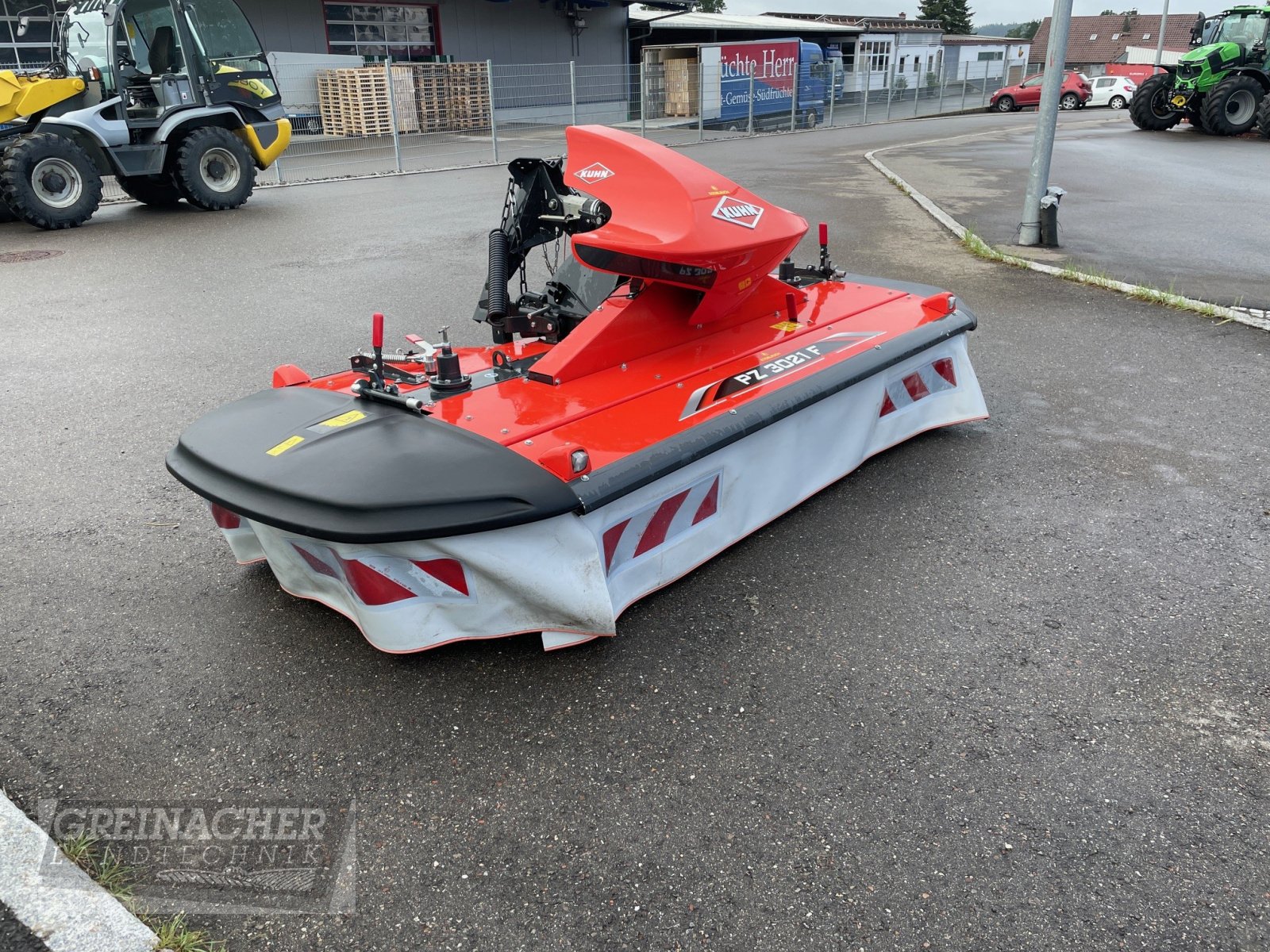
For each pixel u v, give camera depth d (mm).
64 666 2949
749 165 16422
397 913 2092
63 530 3826
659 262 3490
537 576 2754
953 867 2186
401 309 7238
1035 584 3348
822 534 3734
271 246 9766
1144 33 69625
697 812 2355
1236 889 2117
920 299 4641
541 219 4227
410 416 2973
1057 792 2404
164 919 2086
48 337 6617
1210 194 11961
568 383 3432
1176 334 6234
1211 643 3000
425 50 24172
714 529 3412
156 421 5016
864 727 2645
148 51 11695
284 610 3250
